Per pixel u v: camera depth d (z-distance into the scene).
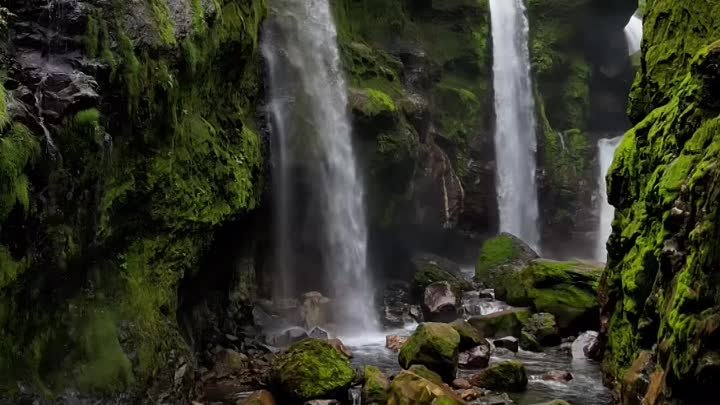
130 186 7.39
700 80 6.99
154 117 7.72
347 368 8.62
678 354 5.75
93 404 6.22
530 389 9.23
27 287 5.80
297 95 13.92
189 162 8.69
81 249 6.51
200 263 9.44
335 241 14.64
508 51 22.38
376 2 18.75
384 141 15.48
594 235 22.59
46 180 5.87
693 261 5.82
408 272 16.95
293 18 14.34
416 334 9.91
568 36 23.39
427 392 7.67
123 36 7.12
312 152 13.94
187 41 8.37
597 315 12.56
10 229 5.46
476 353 10.48
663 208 7.06
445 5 20.95
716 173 5.80
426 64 19.19
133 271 7.48
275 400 8.43
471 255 20.25
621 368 8.58
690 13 9.13
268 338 11.21
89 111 6.31
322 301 13.34
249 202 10.62
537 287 13.77
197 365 9.17
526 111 22.47
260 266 13.04
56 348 6.13
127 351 6.86
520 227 21.67
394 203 16.45
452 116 20.12
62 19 6.58
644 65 10.16
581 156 23.00
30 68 6.24
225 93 10.56
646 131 8.88
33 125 5.75
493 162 20.98
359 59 16.34
